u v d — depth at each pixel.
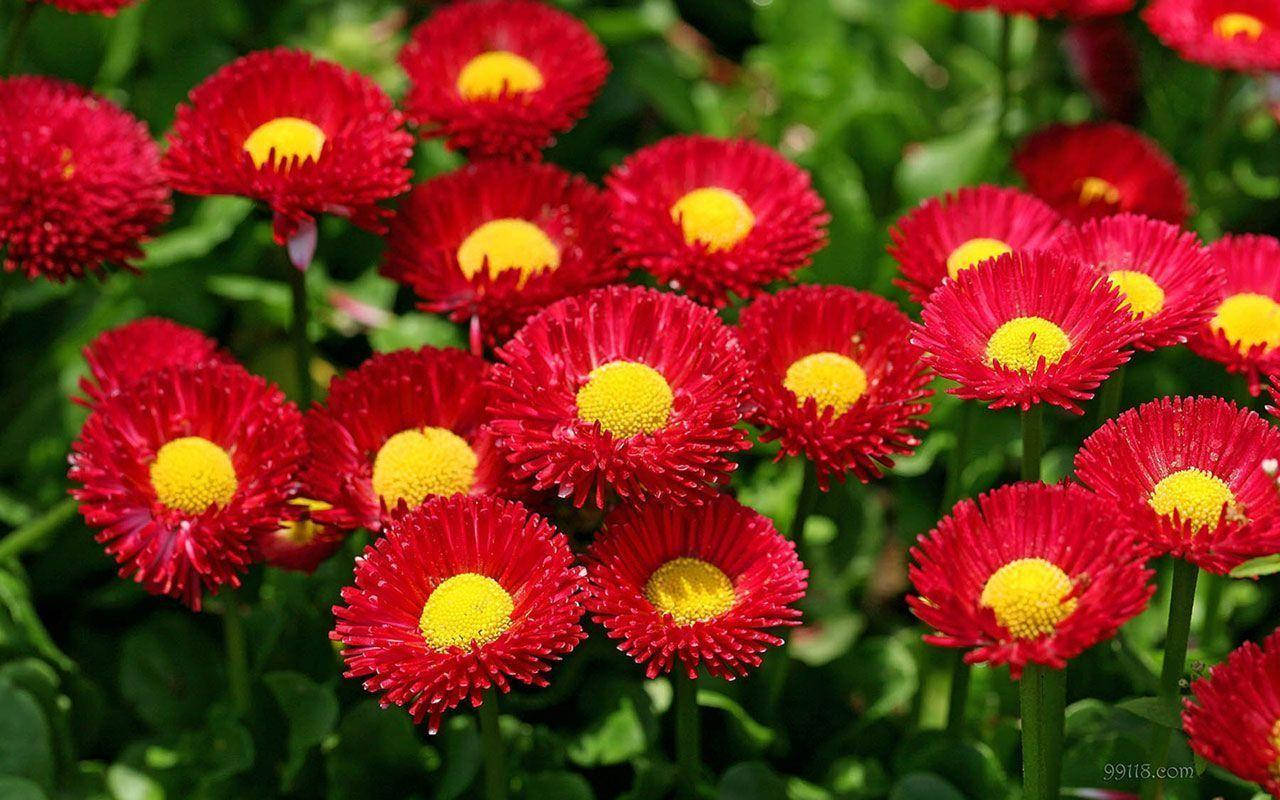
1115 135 0.64
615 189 0.61
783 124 0.73
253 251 0.69
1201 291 0.56
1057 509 0.52
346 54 0.71
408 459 0.57
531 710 0.61
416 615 0.54
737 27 0.79
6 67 0.63
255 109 0.60
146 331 0.61
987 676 0.62
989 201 0.60
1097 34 0.70
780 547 0.55
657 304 0.56
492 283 0.59
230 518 0.56
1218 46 0.64
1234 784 0.58
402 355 0.58
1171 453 0.54
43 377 0.67
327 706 0.59
